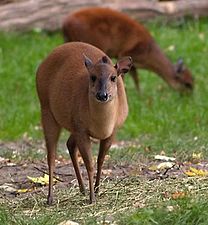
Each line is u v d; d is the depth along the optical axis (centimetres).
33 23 2191
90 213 920
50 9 2198
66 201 988
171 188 988
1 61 1975
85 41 1767
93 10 1789
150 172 1111
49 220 882
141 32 1836
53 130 1002
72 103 952
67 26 1778
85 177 1121
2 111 1681
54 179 1098
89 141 958
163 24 2319
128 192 991
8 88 1831
